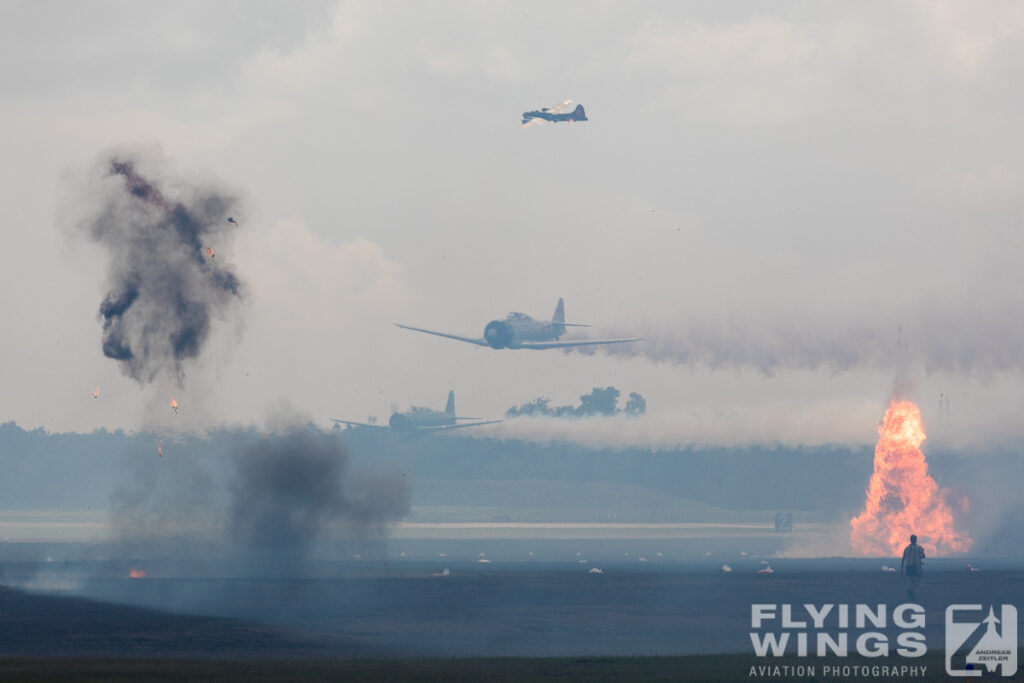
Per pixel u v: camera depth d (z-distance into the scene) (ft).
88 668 464.65
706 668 485.15
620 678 453.17
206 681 433.07
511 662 497.46
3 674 443.32
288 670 465.06
